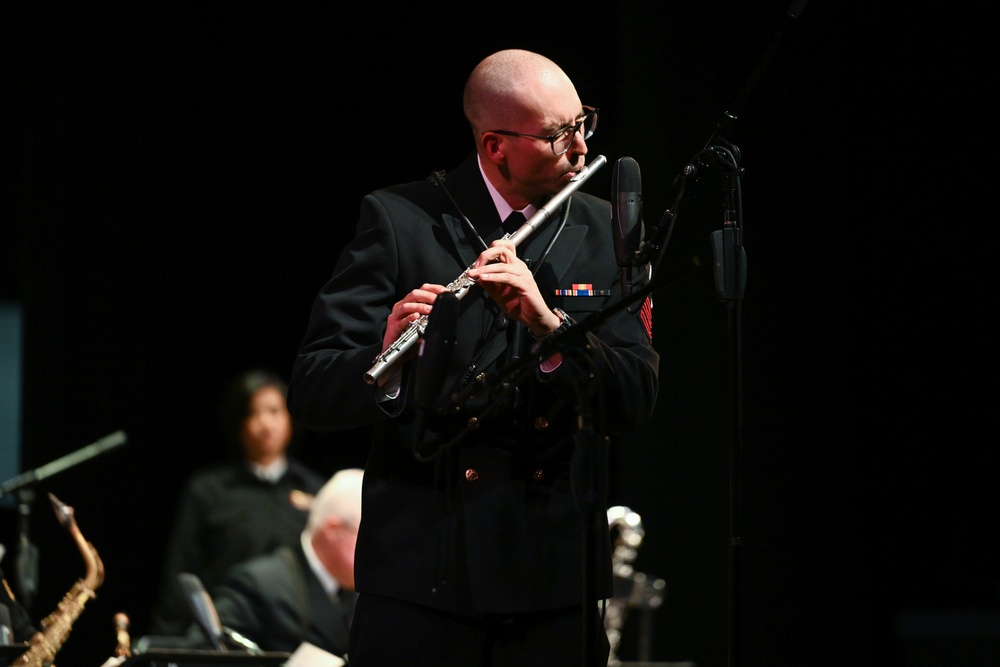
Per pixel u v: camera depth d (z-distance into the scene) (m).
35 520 13.97
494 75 5.80
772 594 11.55
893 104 13.09
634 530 10.95
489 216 5.83
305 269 14.91
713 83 11.69
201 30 14.77
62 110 14.45
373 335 5.63
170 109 14.70
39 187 14.44
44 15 14.45
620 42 12.22
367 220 5.86
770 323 11.68
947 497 14.40
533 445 5.45
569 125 5.67
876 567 12.06
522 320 5.27
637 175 5.76
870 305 13.20
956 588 14.52
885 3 12.76
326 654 7.95
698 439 11.84
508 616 5.27
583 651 4.81
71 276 14.45
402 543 5.34
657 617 11.98
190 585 8.44
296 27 14.80
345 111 14.77
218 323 14.86
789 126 11.72
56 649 7.57
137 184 14.62
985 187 13.39
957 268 13.67
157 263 14.66
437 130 14.55
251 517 12.68
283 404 13.21
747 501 11.64
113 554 14.32
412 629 5.25
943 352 14.00
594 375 4.96
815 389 11.62
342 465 14.97
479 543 5.26
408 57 14.62
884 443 14.30
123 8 14.61
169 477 14.62
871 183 12.75
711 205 11.59
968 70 13.12
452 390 5.45
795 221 11.68
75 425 14.38
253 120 14.84
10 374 15.18
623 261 5.64
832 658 11.47
